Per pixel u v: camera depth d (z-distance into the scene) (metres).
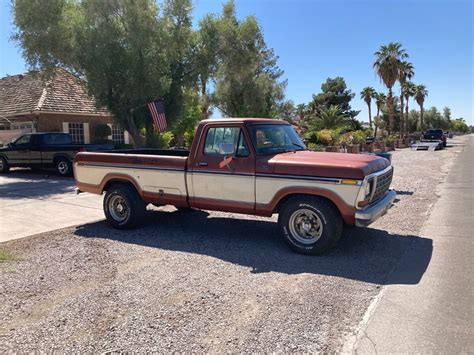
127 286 4.66
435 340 3.41
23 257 5.80
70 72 18.64
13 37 17.80
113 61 17.41
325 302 4.15
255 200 6.04
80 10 17.94
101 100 18.09
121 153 8.28
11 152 16.70
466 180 13.21
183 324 3.74
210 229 7.34
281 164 5.79
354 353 3.24
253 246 6.21
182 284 4.70
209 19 20.11
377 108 67.00
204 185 6.45
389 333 3.53
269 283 4.69
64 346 3.41
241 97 29.00
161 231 7.23
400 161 21.11
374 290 4.45
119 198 7.37
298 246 5.75
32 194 11.59
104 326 3.73
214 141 6.38
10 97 25.08
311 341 3.41
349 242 6.30
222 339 3.47
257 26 21.14
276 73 33.00
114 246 6.33
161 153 8.78
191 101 22.20
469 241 6.29
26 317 3.95
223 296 4.34
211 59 20.14
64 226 7.74
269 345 3.37
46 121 22.14
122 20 17.83
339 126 38.03
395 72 44.59
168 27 18.73
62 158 15.56
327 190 5.47
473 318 3.77
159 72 18.30
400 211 8.56
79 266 5.39
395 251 5.85
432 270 5.05
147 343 3.43
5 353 3.32
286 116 35.56
